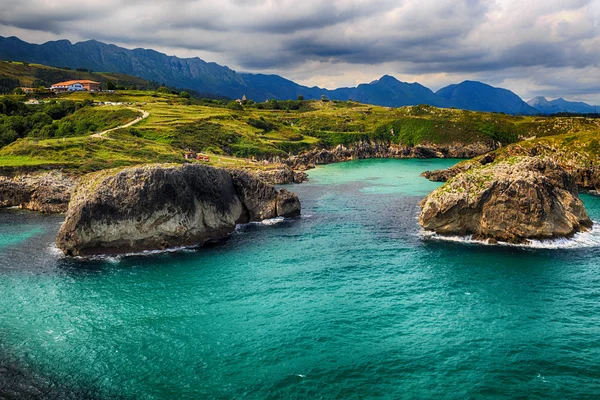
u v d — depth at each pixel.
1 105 183.75
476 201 65.69
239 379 33.19
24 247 65.88
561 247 61.66
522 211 63.31
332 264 58.19
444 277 52.31
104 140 137.38
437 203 69.75
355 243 67.62
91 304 46.28
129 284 51.72
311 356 36.00
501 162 72.75
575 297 46.09
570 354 35.62
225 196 76.25
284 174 132.75
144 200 63.50
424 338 38.47
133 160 120.06
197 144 162.12
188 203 67.50
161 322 42.22
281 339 38.75
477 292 47.81
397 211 90.19
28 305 46.00
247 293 48.91
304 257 61.38
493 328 40.00
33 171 103.06
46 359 36.03
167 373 34.09
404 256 60.59
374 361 35.12
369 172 158.38
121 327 41.25
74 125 172.62
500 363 34.53
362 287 50.06
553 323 40.72
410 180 136.25
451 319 41.84
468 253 60.69
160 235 65.25
